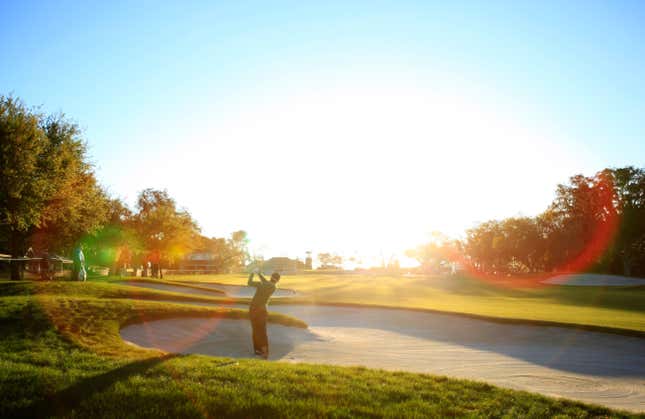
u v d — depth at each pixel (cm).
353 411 636
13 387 661
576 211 7500
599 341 1521
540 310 2564
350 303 2439
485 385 825
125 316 1306
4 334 998
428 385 803
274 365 903
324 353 1299
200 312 1522
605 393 959
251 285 1230
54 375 722
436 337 1697
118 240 5269
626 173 7144
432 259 13088
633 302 3500
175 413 601
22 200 2470
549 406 726
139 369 782
